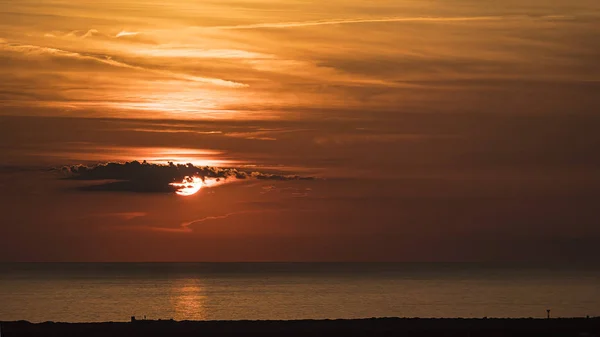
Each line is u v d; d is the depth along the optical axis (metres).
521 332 104.69
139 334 102.25
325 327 109.62
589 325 111.00
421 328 108.50
